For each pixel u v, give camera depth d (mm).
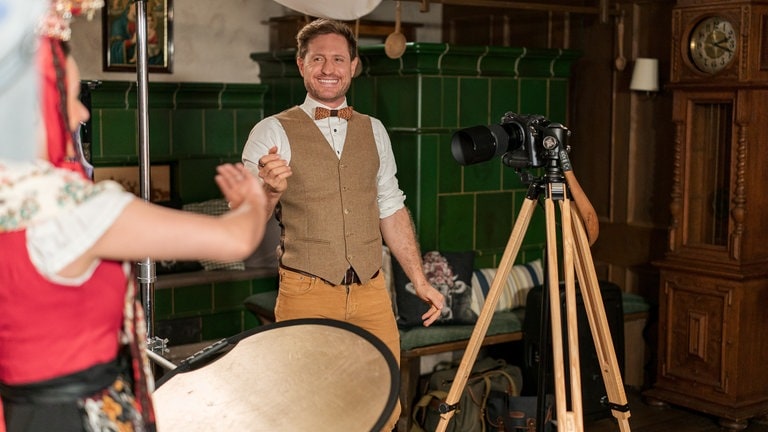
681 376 4508
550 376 4238
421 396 4402
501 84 4895
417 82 4594
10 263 1253
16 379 1317
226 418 1695
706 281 4359
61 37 1275
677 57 4418
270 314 4648
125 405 1399
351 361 1755
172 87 5355
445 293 4441
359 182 2949
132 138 5348
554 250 2746
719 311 4324
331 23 2982
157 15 5352
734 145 4215
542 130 2789
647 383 4918
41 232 1245
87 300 1318
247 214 1334
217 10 5570
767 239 4355
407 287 4371
